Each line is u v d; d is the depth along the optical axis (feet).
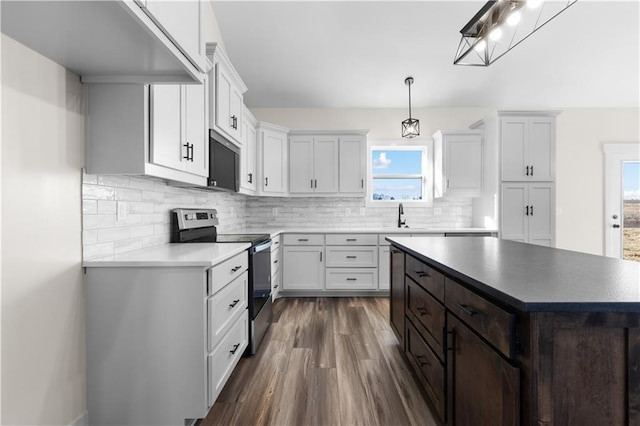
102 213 5.42
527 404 2.81
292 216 14.82
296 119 14.87
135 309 5.00
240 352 6.86
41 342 4.25
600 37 10.85
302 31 10.69
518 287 3.23
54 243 4.45
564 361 2.74
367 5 9.79
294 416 5.41
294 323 9.85
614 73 12.59
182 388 4.99
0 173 3.72
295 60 11.91
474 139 13.38
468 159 13.38
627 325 2.76
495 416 3.28
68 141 4.69
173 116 5.87
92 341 5.00
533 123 12.25
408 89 13.33
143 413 5.01
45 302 4.31
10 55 3.81
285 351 7.86
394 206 14.79
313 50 11.45
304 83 13.15
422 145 14.78
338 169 13.79
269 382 6.45
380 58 11.78
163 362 5.00
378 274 12.85
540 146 12.26
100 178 5.37
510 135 12.25
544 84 13.23
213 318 5.25
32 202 4.12
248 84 13.19
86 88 5.02
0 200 3.72
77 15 3.29
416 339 6.19
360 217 14.80
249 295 7.64
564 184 14.92
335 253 12.87
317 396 5.98
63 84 4.58
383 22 10.33
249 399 5.90
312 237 12.89
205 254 5.71
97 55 4.23
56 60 4.39
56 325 4.47
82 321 4.95
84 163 5.00
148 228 6.90
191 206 9.02
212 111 7.66
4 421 3.79
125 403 5.01
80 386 4.89
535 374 2.74
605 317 2.75
